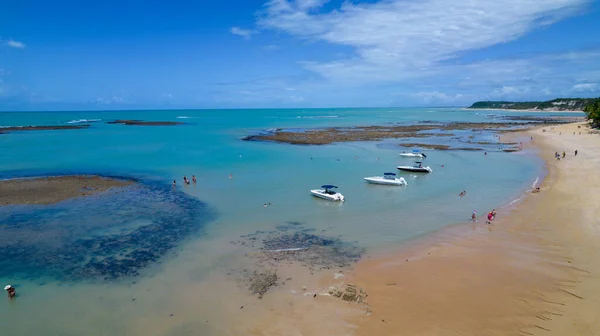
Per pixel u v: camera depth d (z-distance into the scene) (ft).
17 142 230.68
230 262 63.00
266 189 112.68
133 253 67.21
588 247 64.75
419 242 70.74
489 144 216.54
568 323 43.83
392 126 360.28
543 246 66.69
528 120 455.63
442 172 139.23
